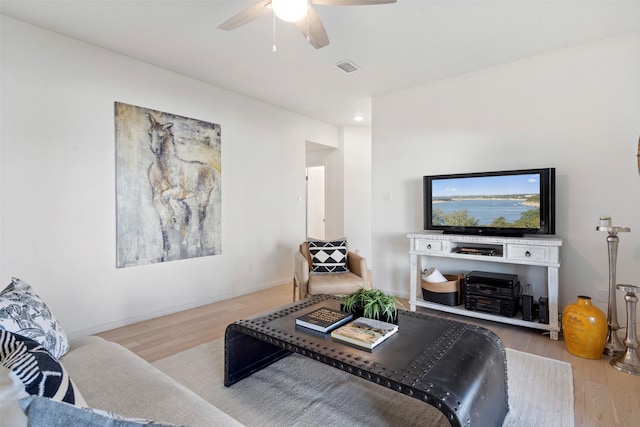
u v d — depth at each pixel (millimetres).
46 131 2727
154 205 3414
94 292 3002
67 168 2840
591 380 2170
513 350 2625
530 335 2928
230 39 2893
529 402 1940
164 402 1220
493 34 2793
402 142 4090
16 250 2586
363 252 6062
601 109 2902
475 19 2566
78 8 2436
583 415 1816
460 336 1821
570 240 3041
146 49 3074
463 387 1358
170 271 3559
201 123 3830
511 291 2988
